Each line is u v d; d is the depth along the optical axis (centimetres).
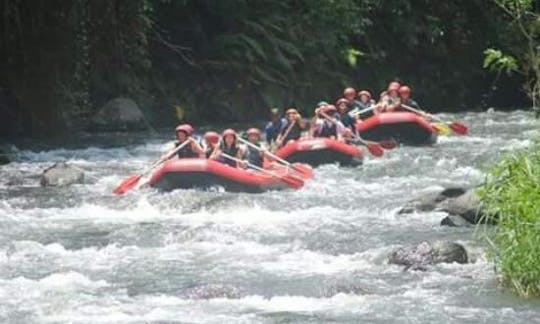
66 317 1848
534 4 2502
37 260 2311
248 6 5919
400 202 2939
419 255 2189
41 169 3762
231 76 5722
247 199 2955
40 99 4922
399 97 4672
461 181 3369
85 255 2359
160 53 5656
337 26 6144
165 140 4712
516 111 6431
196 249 2409
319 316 1836
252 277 2133
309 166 3656
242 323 1797
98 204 2986
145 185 3200
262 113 5788
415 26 6625
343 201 2989
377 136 4388
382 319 1812
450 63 6862
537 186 1925
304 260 2273
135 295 2003
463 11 6881
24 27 4903
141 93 5425
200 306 1914
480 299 1917
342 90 6181
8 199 3080
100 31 5272
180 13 5694
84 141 4659
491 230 2392
